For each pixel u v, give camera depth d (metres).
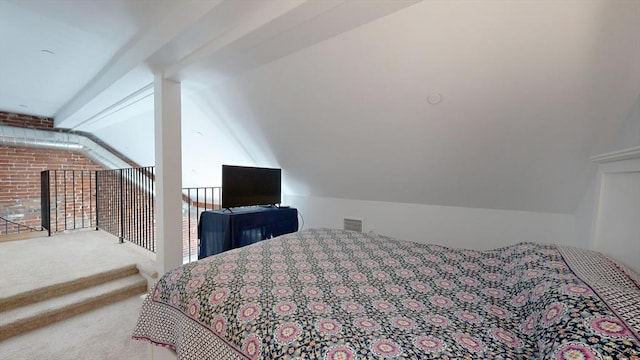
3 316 2.04
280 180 3.72
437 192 2.94
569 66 1.52
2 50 2.38
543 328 0.80
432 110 2.10
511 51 1.57
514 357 0.79
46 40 2.20
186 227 5.88
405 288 1.29
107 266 2.80
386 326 0.96
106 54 2.48
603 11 1.27
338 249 1.87
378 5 1.41
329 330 0.92
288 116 2.76
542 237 2.56
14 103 4.21
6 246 3.49
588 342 0.65
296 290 1.24
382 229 3.49
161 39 1.96
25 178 4.96
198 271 1.40
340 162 3.12
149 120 4.18
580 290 0.86
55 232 4.25
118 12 1.81
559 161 2.07
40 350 1.84
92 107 3.63
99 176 4.91
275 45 1.83
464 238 2.96
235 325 1.01
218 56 1.98
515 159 2.21
